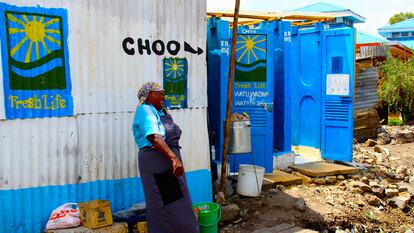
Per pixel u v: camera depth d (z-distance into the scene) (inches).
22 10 162.4
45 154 171.0
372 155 384.2
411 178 322.3
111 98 185.0
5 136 162.4
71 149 176.6
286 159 301.6
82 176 180.2
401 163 374.0
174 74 201.6
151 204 166.1
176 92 202.8
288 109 302.8
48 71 169.3
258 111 276.2
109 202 173.5
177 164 156.0
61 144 174.1
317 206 237.8
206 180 215.6
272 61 273.0
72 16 173.2
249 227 210.2
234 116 245.1
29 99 165.8
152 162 163.6
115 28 183.9
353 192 267.0
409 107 600.7
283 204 235.6
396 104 594.2
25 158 167.0
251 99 275.1
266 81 274.4
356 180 290.7
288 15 300.2
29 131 166.9
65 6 171.3
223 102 266.8
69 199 177.6
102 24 180.4
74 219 169.5
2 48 159.5
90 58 178.5
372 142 450.3
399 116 625.6
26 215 168.9
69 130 175.5
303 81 336.8
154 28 194.1
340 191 266.7
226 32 264.4
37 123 168.4
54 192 174.1
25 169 167.5
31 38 165.0
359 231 226.2
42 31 167.0
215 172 261.0
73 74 174.9
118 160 188.7
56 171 173.9
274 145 308.8
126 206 192.4
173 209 164.4
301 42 336.2
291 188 265.3
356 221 231.1
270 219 218.7
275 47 299.7
